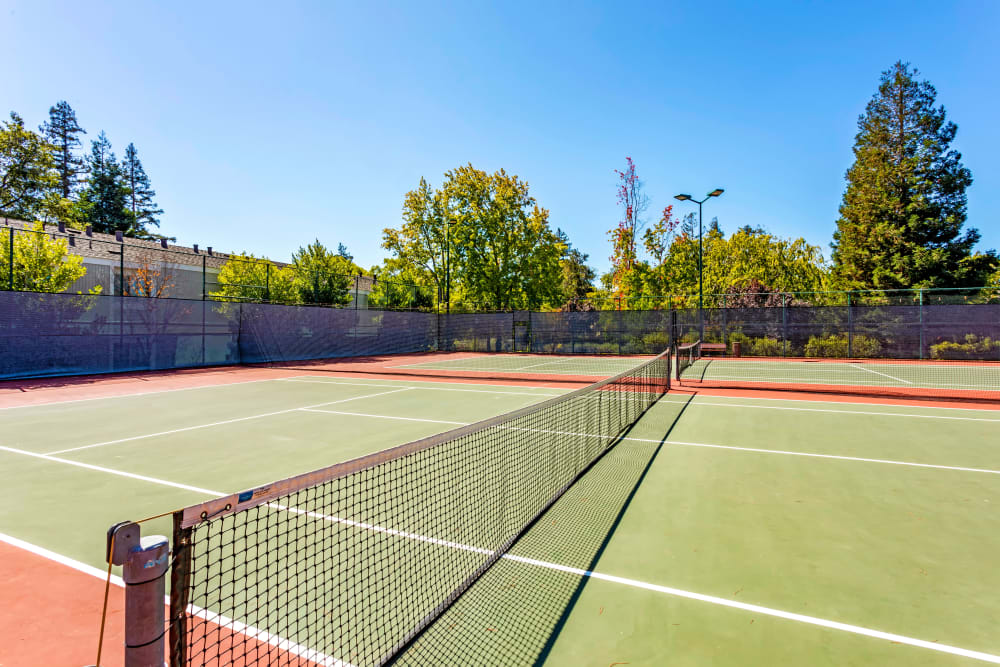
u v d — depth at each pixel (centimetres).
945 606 315
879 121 2875
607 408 994
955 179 2672
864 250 2848
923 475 588
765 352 2378
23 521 459
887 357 2217
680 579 348
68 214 3350
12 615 309
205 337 2048
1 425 897
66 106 5056
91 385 1472
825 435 800
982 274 2622
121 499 517
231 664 254
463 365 2198
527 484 539
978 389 1322
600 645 275
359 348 2684
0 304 1498
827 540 411
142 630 155
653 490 535
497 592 331
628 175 3706
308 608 308
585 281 7244
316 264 2820
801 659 264
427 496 498
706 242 3828
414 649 270
